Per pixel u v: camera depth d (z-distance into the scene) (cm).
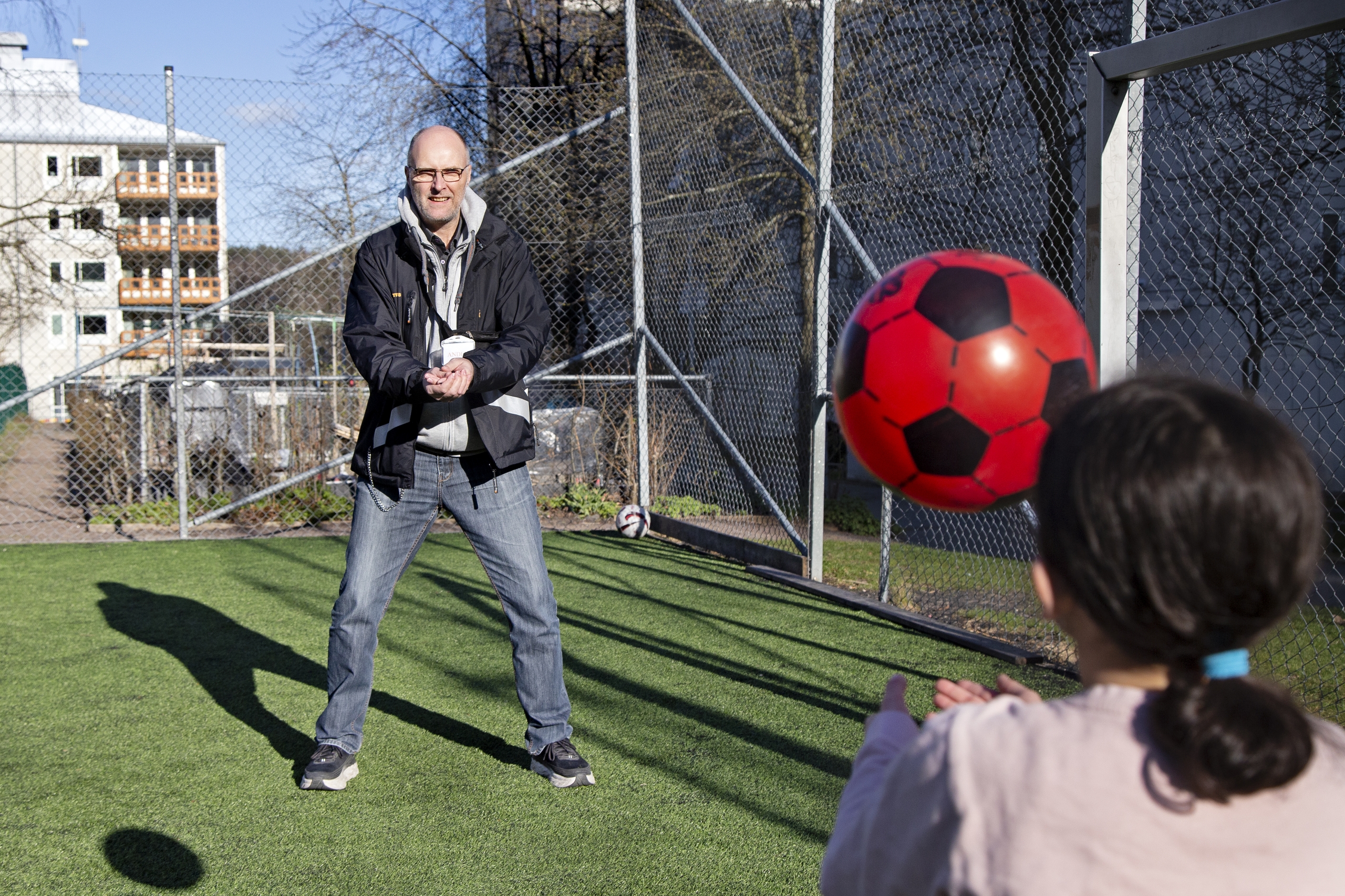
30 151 1630
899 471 118
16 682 385
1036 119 709
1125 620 75
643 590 550
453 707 356
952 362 112
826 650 430
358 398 831
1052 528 79
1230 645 74
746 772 295
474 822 262
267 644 441
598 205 852
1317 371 748
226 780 291
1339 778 77
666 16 902
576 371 888
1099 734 76
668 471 792
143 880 232
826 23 533
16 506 878
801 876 233
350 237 840
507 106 912
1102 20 715
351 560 283
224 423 816
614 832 256
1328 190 712
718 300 741
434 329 284
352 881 231
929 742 83
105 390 864
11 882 231
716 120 780
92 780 291
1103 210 298
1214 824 73
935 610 496
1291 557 73
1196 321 742
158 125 1574
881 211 740
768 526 700
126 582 571
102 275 1870
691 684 380
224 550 680
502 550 284
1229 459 72
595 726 334
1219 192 699
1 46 2088
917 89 732
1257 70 645
